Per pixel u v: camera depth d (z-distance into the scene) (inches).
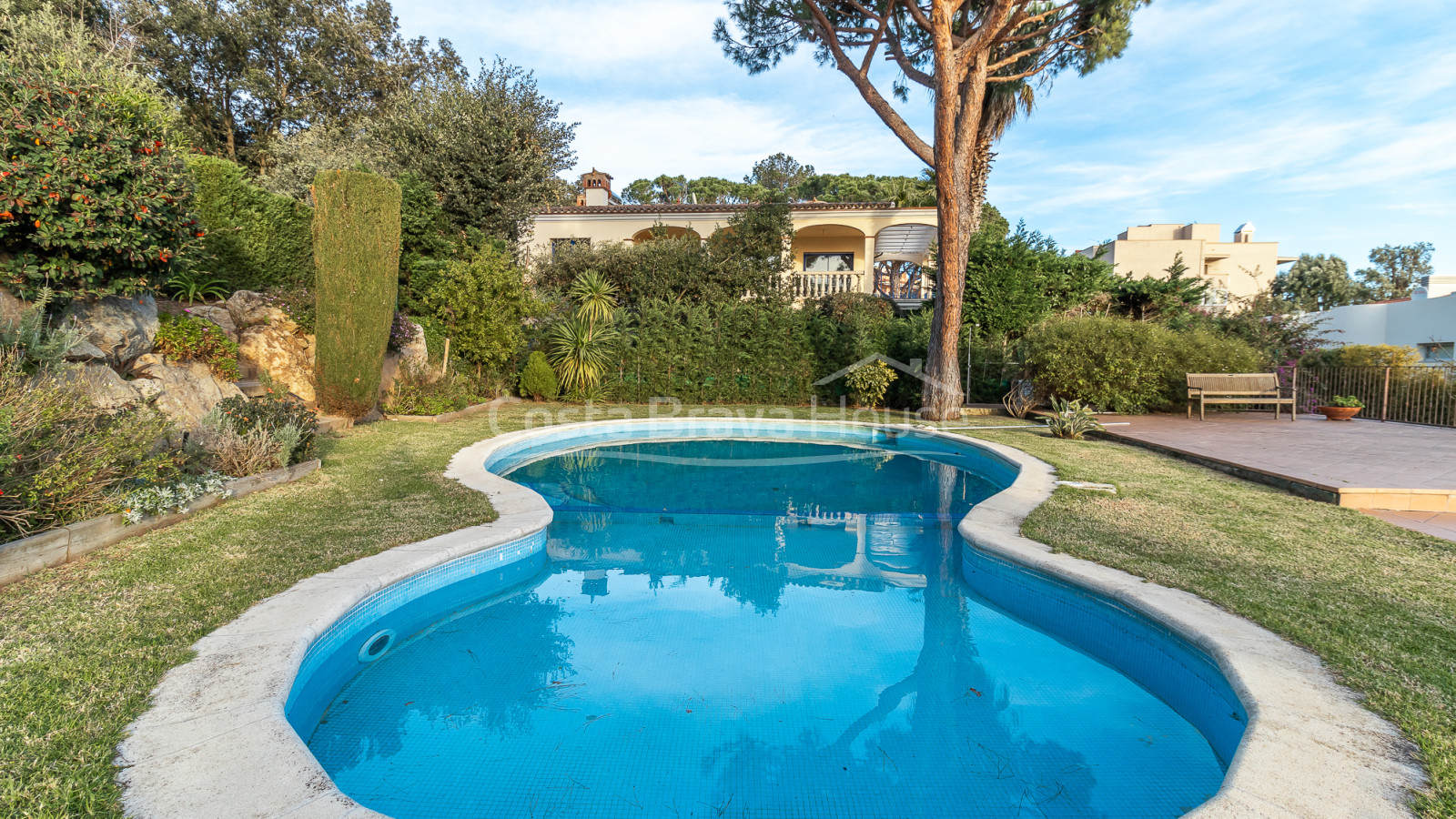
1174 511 219.8
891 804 93.7
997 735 111.7
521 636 150.3
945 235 463.2
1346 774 83.0
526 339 588.7
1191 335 499.8
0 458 144.5
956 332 488.4
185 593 137.6
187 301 354.9
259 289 409.4
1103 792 97.1
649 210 794.8
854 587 184.5
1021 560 174.6
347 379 363.3
